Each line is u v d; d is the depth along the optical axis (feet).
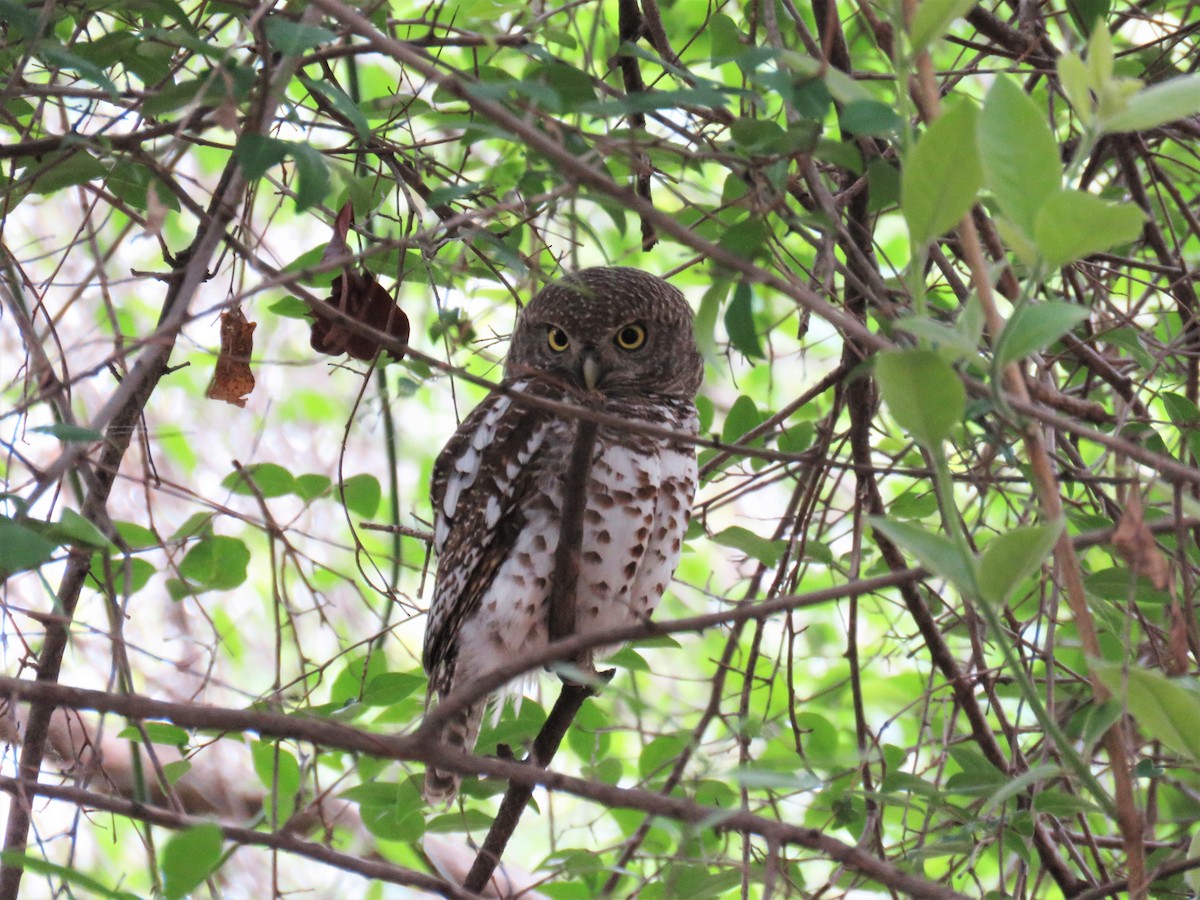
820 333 31.83
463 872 35.76
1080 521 19.84
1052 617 19.34
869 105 13.12
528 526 23.89
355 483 22.58
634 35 22.13
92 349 33.53
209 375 41.55
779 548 20.85
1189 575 16.93
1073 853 20.67
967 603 21.80
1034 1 21.79
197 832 13.15
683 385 26.73
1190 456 22.20
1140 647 21.91
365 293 20.26
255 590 39.83
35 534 12.90
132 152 16.80
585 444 18.22
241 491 22.35
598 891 20.35
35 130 20.16
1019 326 11.41
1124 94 11.71
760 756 26.37
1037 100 26.14
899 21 12.69
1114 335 20.81
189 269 14.23
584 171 12.26
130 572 17.58
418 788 20.04
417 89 23.59
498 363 23.03
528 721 22.81
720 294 15.06
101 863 32.04
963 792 17.69
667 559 24.31
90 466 19.24
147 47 18.74
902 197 12.03
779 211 15.33
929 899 13.80
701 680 22.86
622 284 25.81
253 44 18.94
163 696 33.86
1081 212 10.91
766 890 13.34
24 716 23.71
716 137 21.17
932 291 23.34
